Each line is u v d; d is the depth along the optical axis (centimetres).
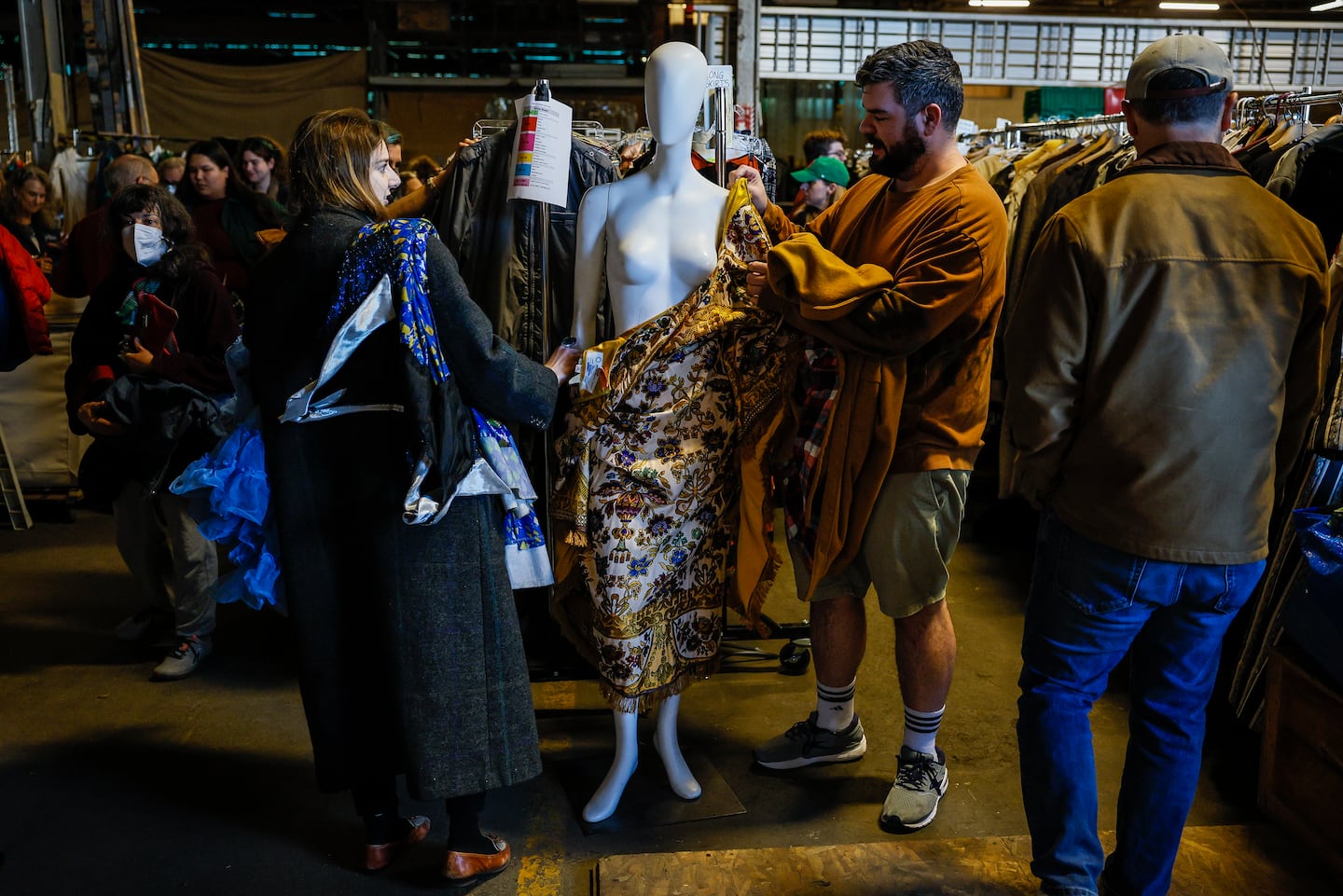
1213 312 156
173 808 226
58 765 244
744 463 215
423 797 186
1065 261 159
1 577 369
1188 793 173
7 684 285
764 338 212
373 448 180
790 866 197
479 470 182
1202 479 158
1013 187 430
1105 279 157
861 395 200
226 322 275
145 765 244
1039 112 836
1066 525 169
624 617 210
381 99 987
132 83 632
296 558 185
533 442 268
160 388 264
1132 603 165
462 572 184
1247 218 157
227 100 959
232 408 201
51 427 436
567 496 215
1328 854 195
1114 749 252
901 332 190
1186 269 155
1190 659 170
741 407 213
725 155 229
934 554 207
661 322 204
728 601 231
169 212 279
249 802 229
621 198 210
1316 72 641
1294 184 267
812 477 211
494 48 1152
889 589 211
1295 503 241
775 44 620
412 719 185
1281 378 160
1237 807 224
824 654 233
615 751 237
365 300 170
